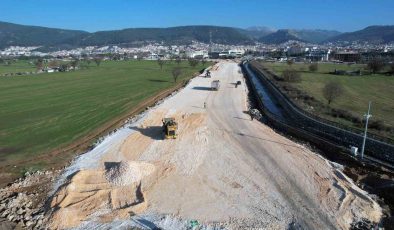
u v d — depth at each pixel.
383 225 26.20
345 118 50.09
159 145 41.66
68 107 64.62
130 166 32.84
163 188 31.14
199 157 38.03
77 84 98.25
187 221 26.39
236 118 54.25
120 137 44.72
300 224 26.05
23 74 131.25
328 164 36.16
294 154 38.75
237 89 84.00
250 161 36.94
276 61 195.00
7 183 32.16
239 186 31.69
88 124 52.12
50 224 25.70
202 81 99.00
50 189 30.88
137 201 28.89
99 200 28.97
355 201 28.81
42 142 43.69
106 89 87.19
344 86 85.62
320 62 183.62
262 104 65.62
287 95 67.69
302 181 32.44
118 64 189.62
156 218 26.69
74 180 31.62
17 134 47.22
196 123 50.94
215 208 28.17
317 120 47.56
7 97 76.38
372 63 118.25
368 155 38.16
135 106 64.94
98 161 37.06
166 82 99.81
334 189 30.89
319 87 83.38
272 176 33.53
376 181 32.31
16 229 25.11
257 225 26.00
